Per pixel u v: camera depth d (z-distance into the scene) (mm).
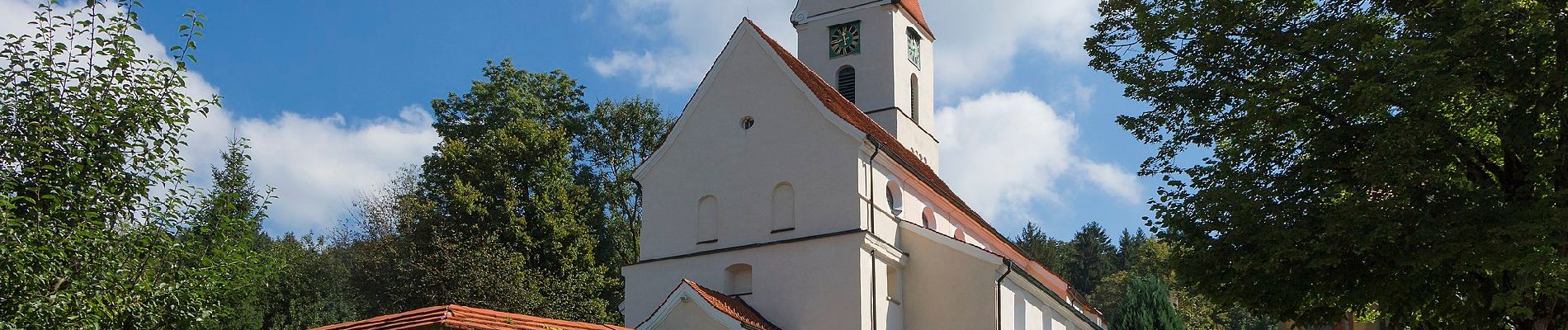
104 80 19031
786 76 36844
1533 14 20734
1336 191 23016
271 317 58969
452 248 49875
